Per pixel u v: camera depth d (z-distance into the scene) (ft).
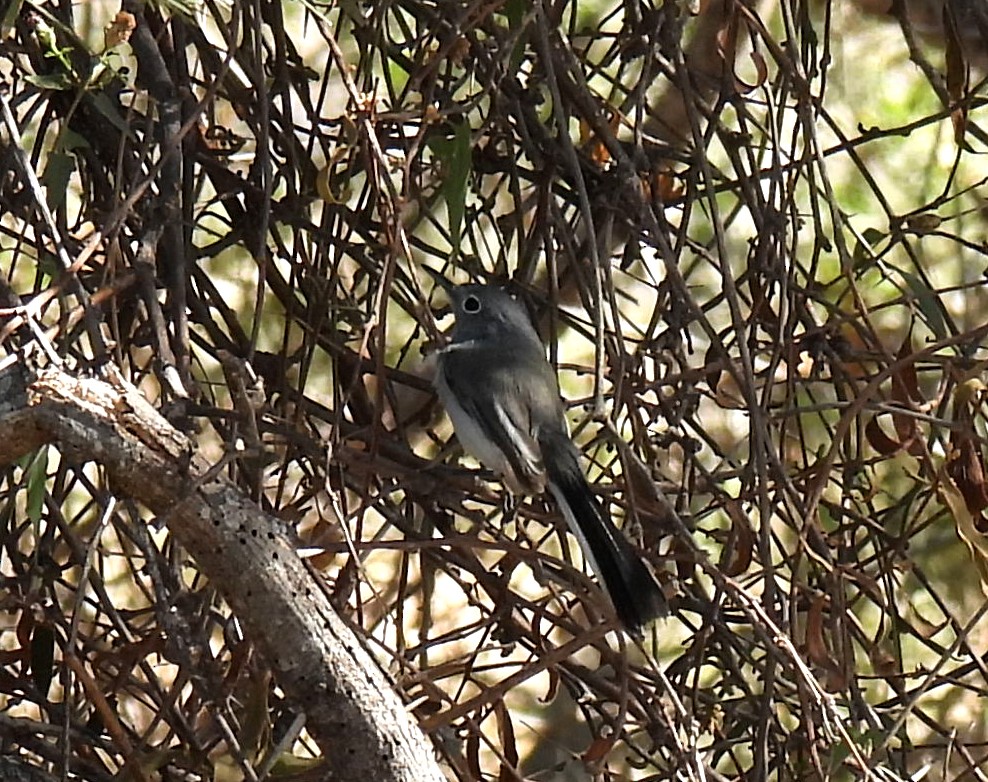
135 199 22.08
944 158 47.03
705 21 33.86
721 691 29.43
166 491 19.74
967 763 27.02
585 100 26.55
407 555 26.13
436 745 25.02
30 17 22.94
